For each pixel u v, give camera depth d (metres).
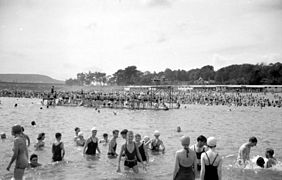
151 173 11.95
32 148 16.97
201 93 129.62
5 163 13.29
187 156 7.78
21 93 109.12
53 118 37.16
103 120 36.06
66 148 17.06
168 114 47.84
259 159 13.26
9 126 27.89
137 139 13.05
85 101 62.75
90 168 12.67
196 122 36.44
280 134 26.67
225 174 12.14
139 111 53.03
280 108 70.94
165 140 21.61
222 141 21.94
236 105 81.69
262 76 155.62
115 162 13.74
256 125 34.50
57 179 11.06
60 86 187.88
